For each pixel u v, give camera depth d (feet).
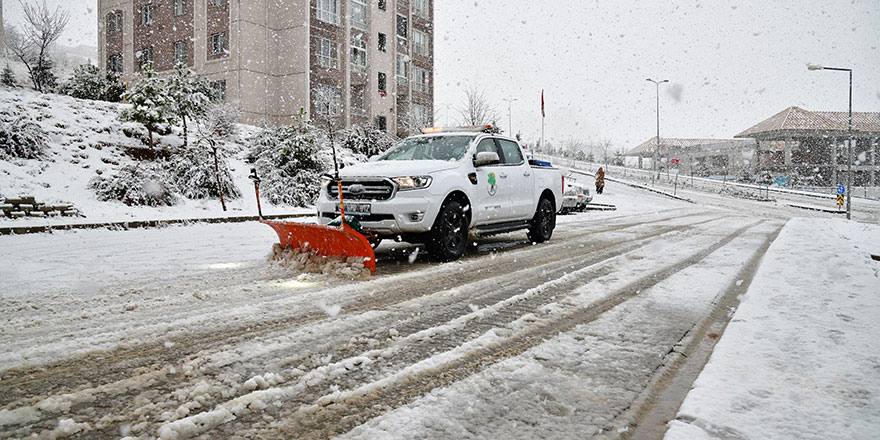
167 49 116.57
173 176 54.24
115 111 68.13
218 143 68.80
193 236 34.17
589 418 7.71
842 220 53.72
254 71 108.27
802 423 6.88
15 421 7.48
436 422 7.53
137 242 30.71
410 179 21.11
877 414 7.12
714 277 19.08
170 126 65.82
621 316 13.51
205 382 8.97
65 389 8.66
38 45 91.20
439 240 21.99
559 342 11.30
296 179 63.21
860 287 15.55
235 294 15.96
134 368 9.64
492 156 24.20
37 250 26.99
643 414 7.89
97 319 13.01
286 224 19.98
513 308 14.30
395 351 10.65
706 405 7.47
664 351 10.74
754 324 11.57
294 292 16.25
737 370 8.83
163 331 11.95
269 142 70.23
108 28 129.39
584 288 17.07
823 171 215.51
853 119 228.02
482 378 9.21
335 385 8.89
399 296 15.74
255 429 7.32
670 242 31.04
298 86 111.24
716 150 257.75
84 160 53.42
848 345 10.05
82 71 82.74
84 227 36.88
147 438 7.03
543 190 29.94
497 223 26.37
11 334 11.70
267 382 8.95
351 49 123.44
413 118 132.46
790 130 209.97
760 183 181.68
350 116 122.93
